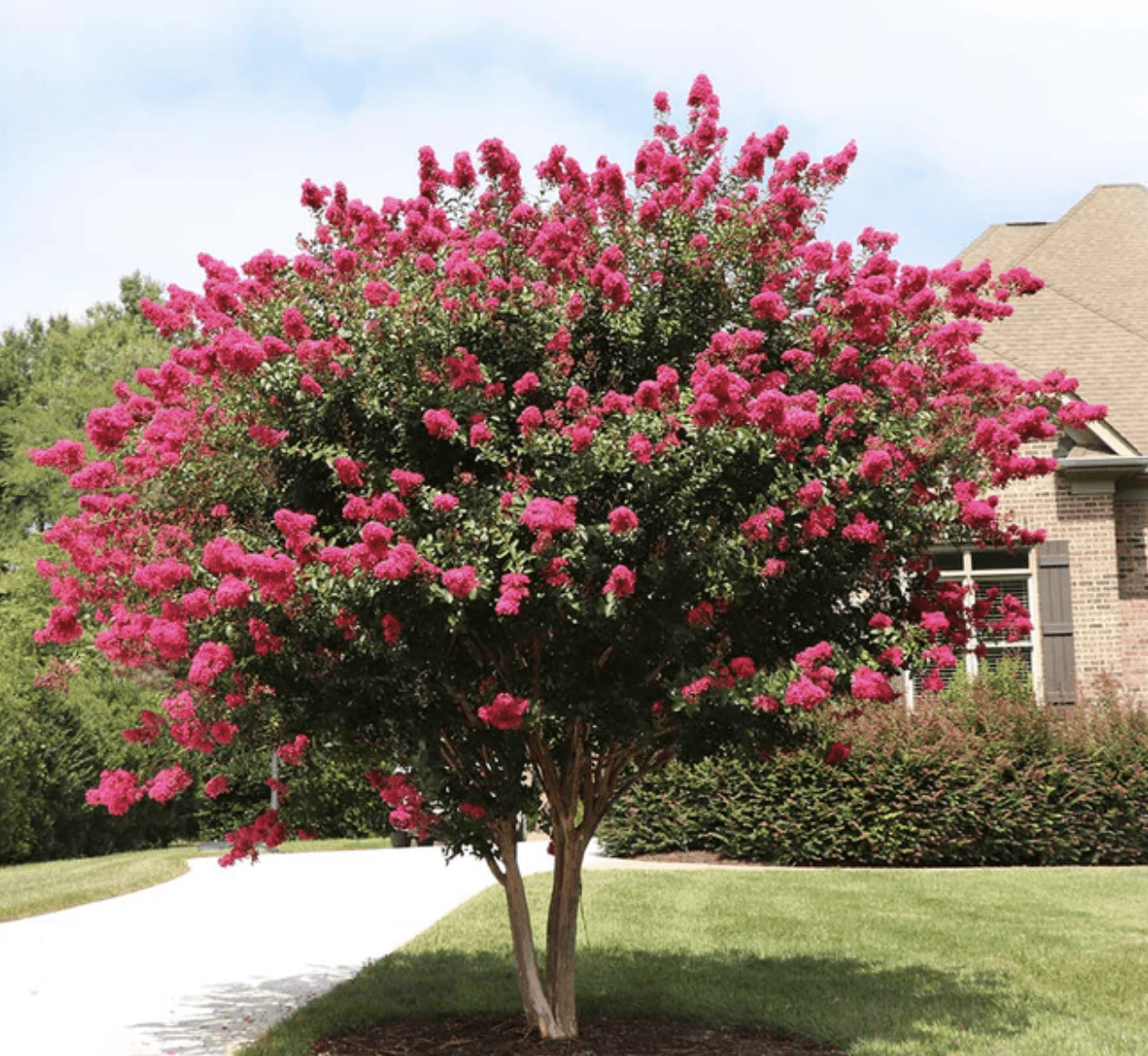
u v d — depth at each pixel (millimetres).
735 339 6074
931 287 7102
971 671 16688
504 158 6746
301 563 5887
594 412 6078
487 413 6227
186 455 6508
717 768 15430
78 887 13633
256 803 22766
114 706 21031
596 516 6141
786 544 6059
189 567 5863
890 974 8695
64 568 6746
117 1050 6906
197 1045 7004
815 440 6348
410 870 15273
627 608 6070
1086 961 9156
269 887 13828
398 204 7031
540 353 6441
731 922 10695
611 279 6250
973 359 6805
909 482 6484
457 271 6094
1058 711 15828
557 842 7215
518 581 5535
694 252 6543
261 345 6070
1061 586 16797
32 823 19641
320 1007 7734
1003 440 6492
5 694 19266
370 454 6285
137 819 21812
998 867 14766
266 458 6461
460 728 6695
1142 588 17047
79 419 37594
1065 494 16938
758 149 6781
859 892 12320
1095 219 20891
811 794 15016
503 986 8328
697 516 6090
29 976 9023
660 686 6379
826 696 5930
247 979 8906
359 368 6285
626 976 8625
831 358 6605
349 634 6102
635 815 16062
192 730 6719
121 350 39562
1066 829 15008
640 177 6816
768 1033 7207
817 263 6582
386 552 5637
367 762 7402
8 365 45969
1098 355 18453
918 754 14930
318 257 6898
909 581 7168
